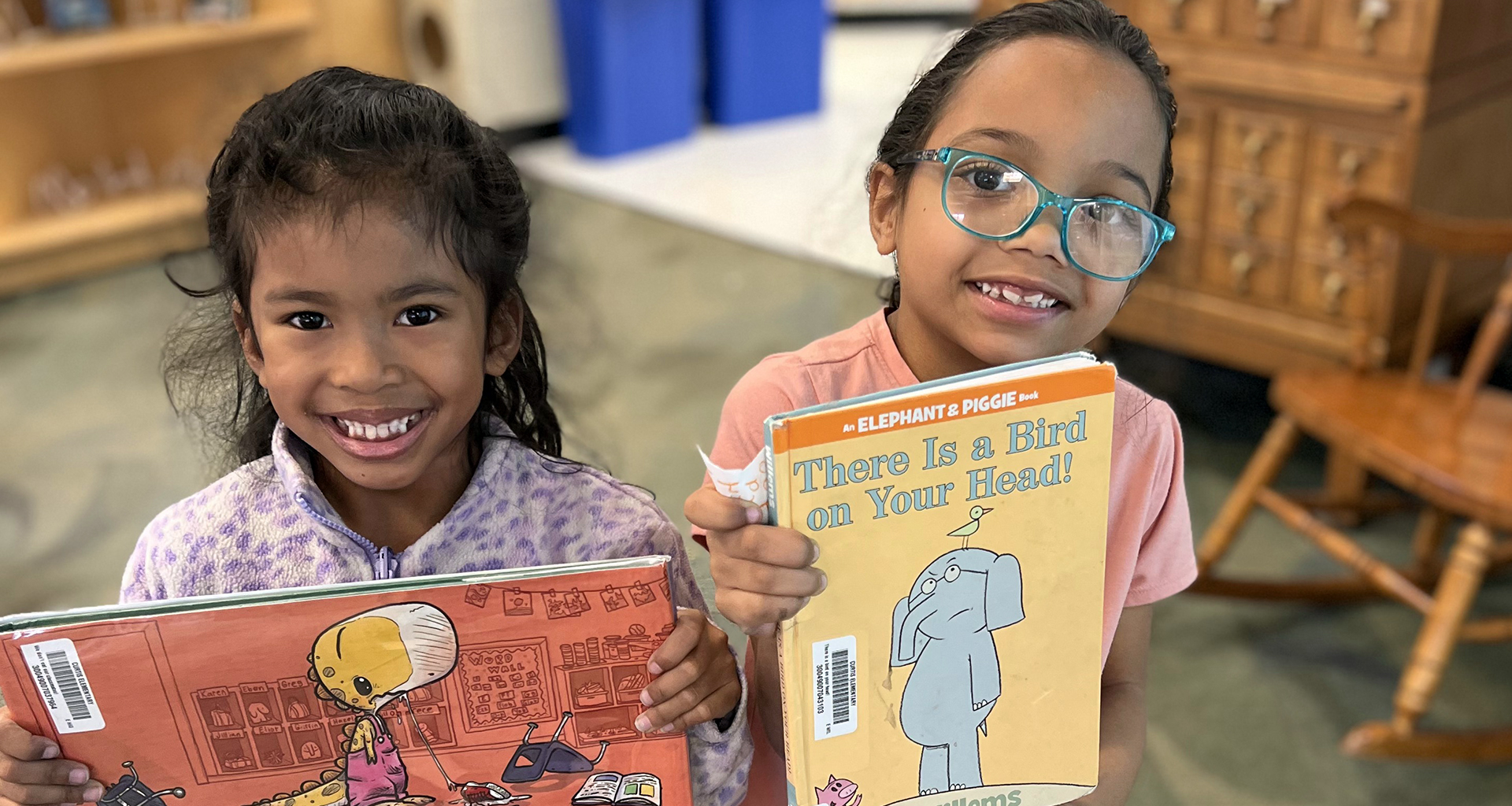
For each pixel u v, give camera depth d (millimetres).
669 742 676
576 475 819
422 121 703
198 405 896
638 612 646
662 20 4434
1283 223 2266
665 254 3592
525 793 675
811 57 4945
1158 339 2539
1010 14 763
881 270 1073
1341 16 2061
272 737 642
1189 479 2402
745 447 813
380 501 784
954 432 600
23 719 622
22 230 3432
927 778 667
